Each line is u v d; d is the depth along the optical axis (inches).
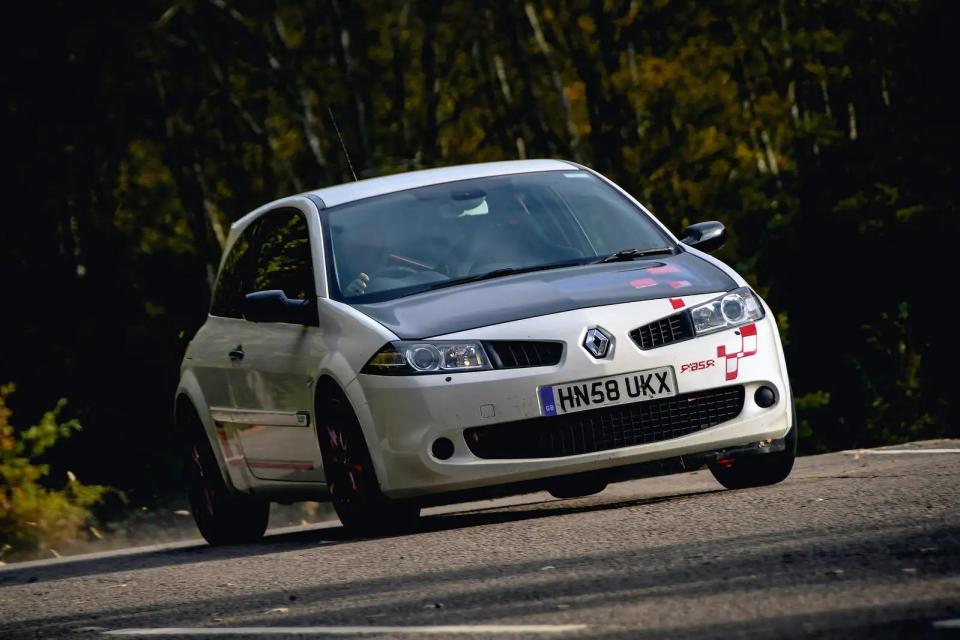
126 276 3890.3
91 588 983.6
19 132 3892.7
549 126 4697.3
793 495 1005.2
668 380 1039.6
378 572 858.8
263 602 804.0
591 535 906.7
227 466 1298.0
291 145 4357.8
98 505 2957.7
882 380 3304.6
